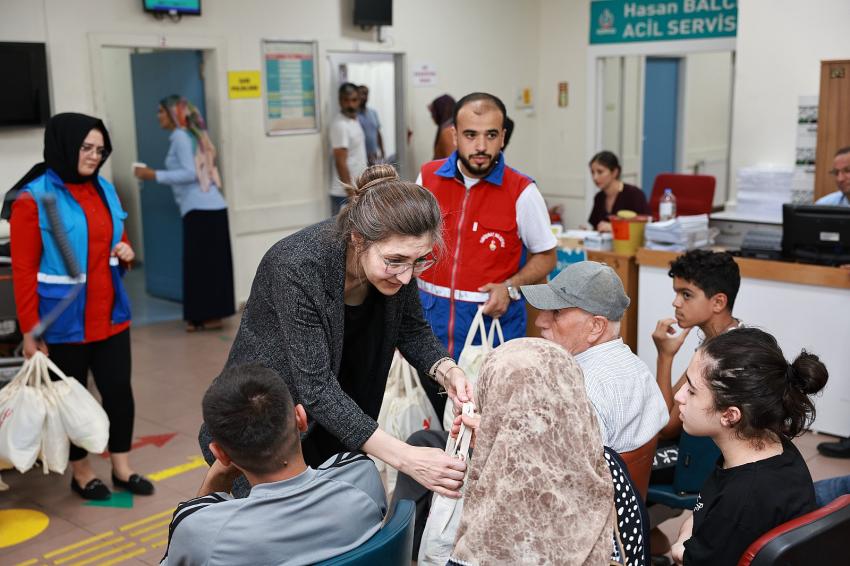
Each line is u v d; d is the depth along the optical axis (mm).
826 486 2121
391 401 3035
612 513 1548
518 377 1515
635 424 2307
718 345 1898
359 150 7602
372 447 1912
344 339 2176
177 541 1609
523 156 9398
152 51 7359
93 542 3461
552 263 3377
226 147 7016
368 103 8305
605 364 2365
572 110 9203
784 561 1646
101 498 3840
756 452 1878
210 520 1595
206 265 6613
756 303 4488
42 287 3504
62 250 3379
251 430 1604
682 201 7117
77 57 6102
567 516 1468
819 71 6219
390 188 1854
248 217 7230
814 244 4262
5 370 3982
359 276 2008
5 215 3576
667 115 10680
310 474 1688
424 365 2303
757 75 6527
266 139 7270
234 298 6871
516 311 3320
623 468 1765
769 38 6422
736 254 4582
